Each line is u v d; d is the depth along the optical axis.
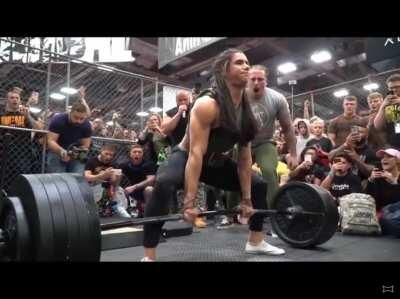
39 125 4.21
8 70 4.68
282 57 9.58
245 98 2.18
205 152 2.08
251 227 2.54
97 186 4.18
